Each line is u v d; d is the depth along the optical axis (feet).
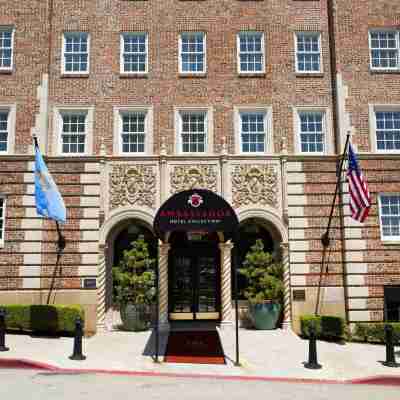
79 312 58.08
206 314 68.44
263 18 70.69
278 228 64.85
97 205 65.10
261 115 69.10
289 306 63.46
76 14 70.08
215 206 48.08
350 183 58.13
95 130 67.56
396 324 58.29
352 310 62.85
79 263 64.03
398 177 66.03
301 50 70.44
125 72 69.31
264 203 65.41
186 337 58.03
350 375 42.68
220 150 67.31
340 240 65.05
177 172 65.67
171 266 69.15
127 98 68.44
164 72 69.15
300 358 48.60
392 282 63.67
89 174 65.72
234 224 47.93
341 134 66.64
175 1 70.74
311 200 65.72
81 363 44.24
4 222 64.39
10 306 60.08
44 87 67.31
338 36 69.15
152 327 63.62
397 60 69.36
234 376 41.16
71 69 69.41
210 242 69.51
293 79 69.36
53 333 59.41
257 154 66.49
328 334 59.21
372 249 64.18
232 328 63.05
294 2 70.69
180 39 70.18
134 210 65.00
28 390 34.78
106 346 52.49
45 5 69.36
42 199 56.39
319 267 64.39
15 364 43.34
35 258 63.72
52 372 40.98
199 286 69.00
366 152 66.54
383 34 69.72
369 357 50.01
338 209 65.62
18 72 67.72
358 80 68.28
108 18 70.23
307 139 68.69
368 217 64.85
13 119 66.69
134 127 68.64
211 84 69.00
